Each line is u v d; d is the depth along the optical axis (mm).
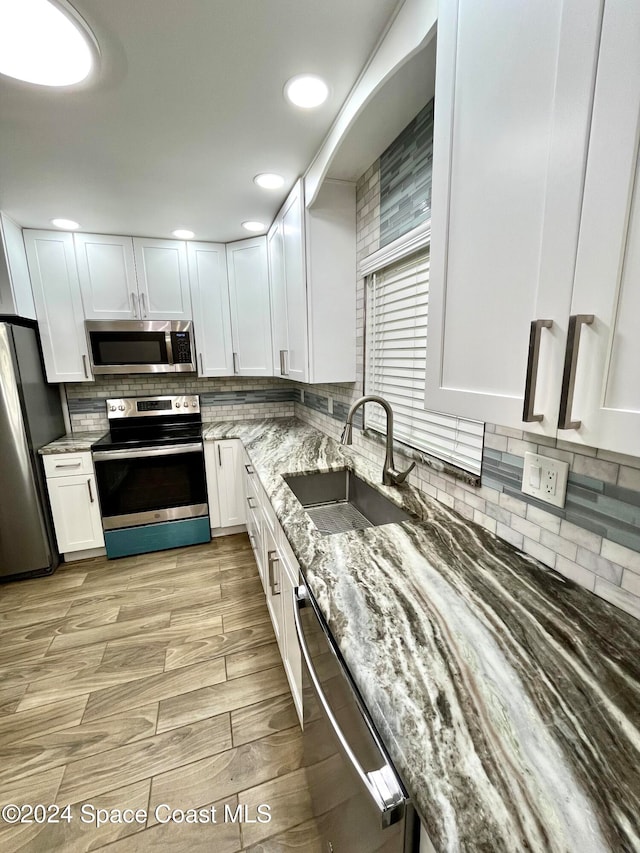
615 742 517
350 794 739
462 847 406
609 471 757
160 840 1126
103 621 2051
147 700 1576
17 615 2109
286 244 2137
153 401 3078
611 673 629
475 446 1206
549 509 906
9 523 2373
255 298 2807
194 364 2912
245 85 1205
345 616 772
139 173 1759
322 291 1889
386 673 636
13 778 1288
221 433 2873
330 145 1462
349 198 1854
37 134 1429
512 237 657
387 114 1288
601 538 785
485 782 469
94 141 1488
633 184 467
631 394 494
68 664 1766
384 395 1802
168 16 946
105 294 2658
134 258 2688
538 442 922
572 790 458
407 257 1493
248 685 1645
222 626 2004
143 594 2287
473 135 727
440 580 888
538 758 497
